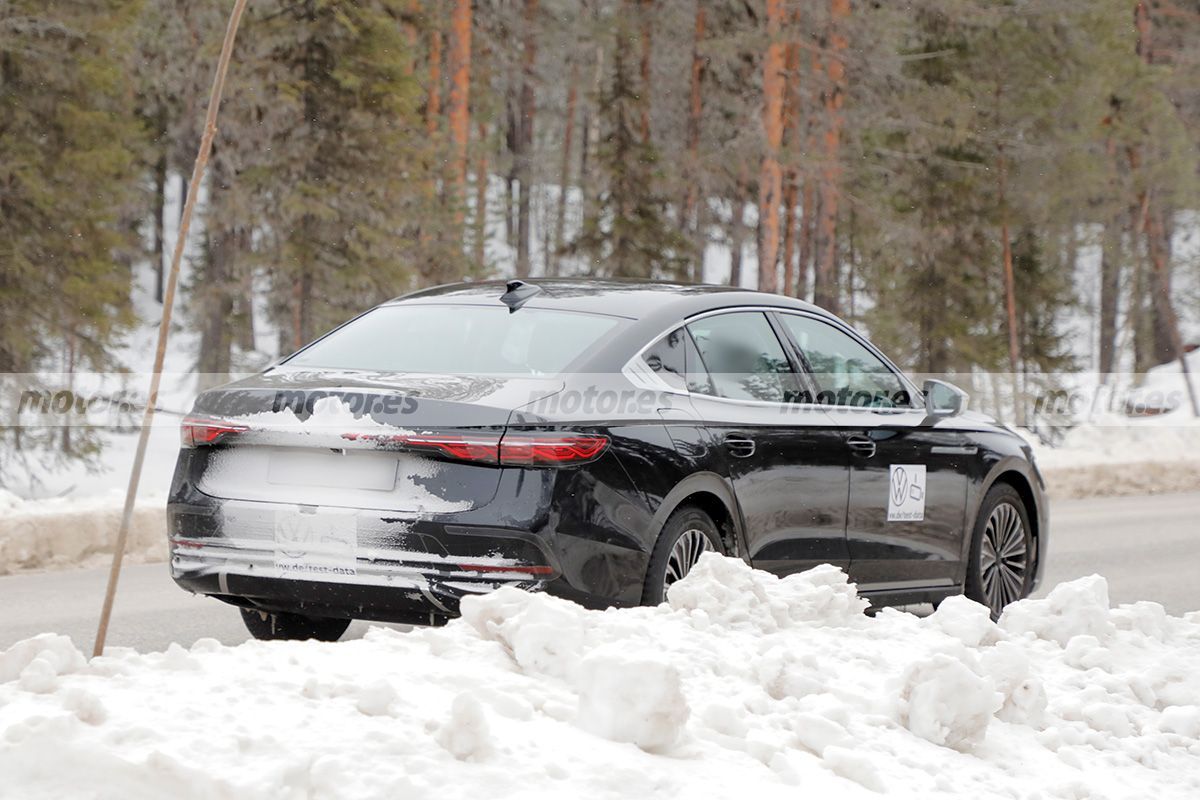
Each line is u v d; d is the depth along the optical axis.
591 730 13.00
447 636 15.34
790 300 25.72
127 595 31.16
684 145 155.12
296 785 10.73
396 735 11.79
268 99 96.62
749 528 22.98
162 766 10.56
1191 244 178.75
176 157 150.75
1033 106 129.62
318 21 97.00
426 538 19.81
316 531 20.34
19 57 85.19
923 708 15.12
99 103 89.69
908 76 129.12
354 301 100.75
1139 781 15.66
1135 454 71.31
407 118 101.56
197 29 123.00
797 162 104.69
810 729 14.09
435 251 113.25
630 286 24.00
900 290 130.12
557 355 21.47
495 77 181.88
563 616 15.09
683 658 15.88
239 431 20.97
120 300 88.75
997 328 139.75
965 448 28.23
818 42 116.00
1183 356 151.12
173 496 21.66
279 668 13.98
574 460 20.16
